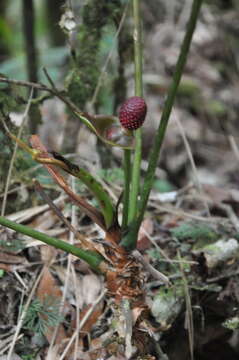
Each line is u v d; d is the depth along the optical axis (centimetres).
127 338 104
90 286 118
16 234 120
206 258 121
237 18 253
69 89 131
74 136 136
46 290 116
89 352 111
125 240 104
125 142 99
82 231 124
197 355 128
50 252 119
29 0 140
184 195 141
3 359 110
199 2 95
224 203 142
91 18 130
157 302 117
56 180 104
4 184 124
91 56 131
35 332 112
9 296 115
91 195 129
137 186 106
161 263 121
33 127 130
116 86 138
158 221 131
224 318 124
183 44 97
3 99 119
